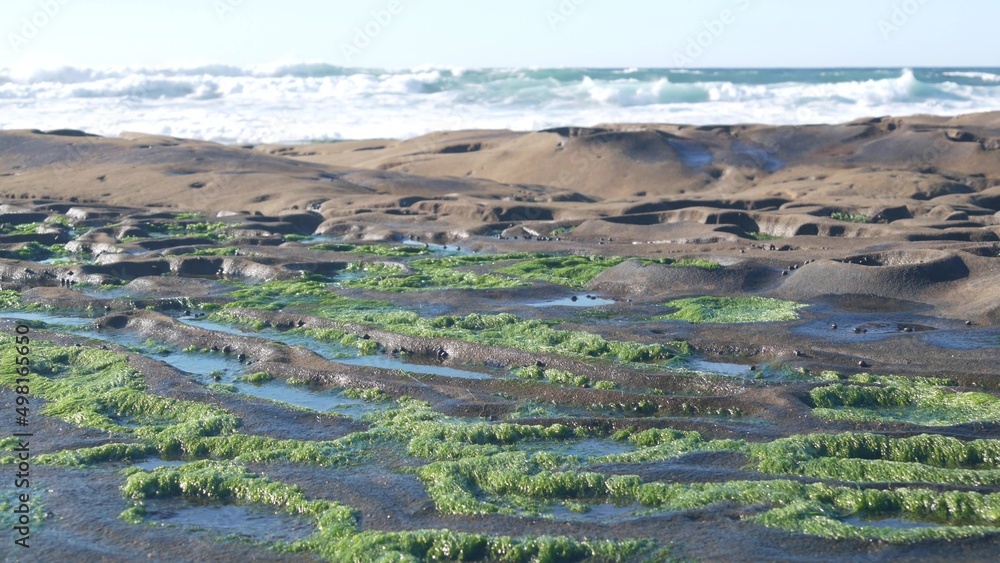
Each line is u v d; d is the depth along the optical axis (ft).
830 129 220.84
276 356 68.64
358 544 38.27
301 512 42.70
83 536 40.09
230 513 43.01
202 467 46.85
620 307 86.02
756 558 37.14
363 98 324.39
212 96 319.27
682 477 45.21
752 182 191.83
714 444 49.34
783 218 137.90
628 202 155.12
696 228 132.77
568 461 47.09
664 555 37.55
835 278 92.07
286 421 54.24
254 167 193.98
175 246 124.16
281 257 112.68
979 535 38.50
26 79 304.30
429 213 156.35
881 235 124.06
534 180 201.77
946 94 321.11
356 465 47.75
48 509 42.65
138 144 210.59
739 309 84.94
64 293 90.89
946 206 145.79
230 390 61.87
